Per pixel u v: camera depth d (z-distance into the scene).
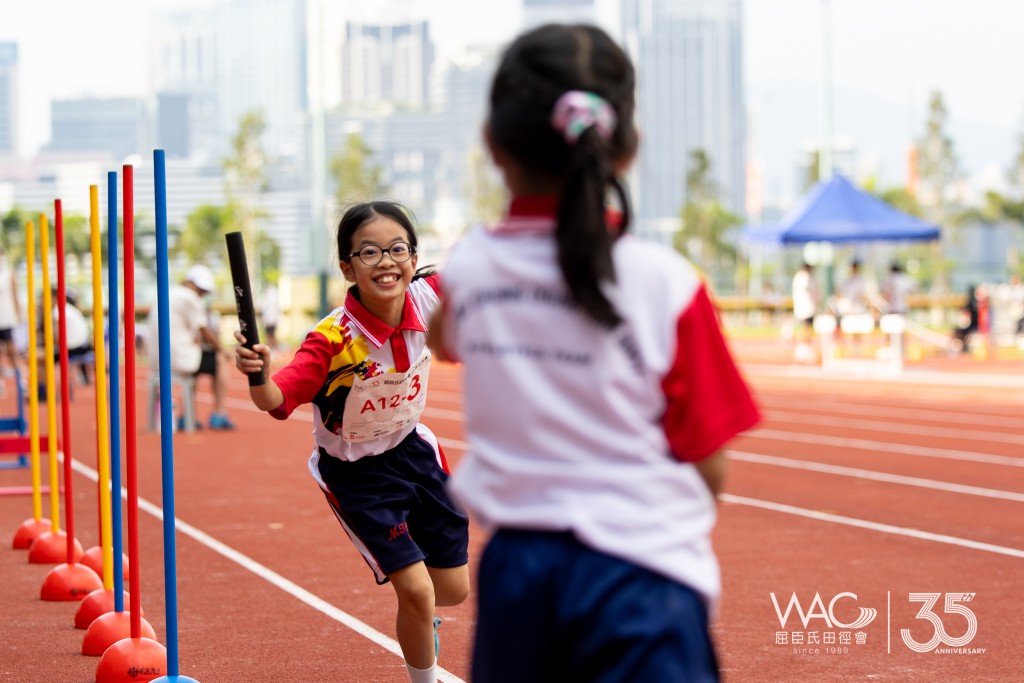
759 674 9.45
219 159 123.50
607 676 4.13
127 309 8.73
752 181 110.44
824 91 48.78
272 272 120.75
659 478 4.26
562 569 4.22
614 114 4.33
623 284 4.23
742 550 14.05
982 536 14.87
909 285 48.50
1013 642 10.27
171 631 8.16
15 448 16.73
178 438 26.09
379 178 135.62
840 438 25.77
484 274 4.41
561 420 4.25
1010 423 28.62
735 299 94.50
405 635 7.93
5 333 37.47
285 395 7.01
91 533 15.55
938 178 129.25
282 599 11.92
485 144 4.51
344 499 7.87
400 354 7.63
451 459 22.70
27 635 10.63
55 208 11.52
